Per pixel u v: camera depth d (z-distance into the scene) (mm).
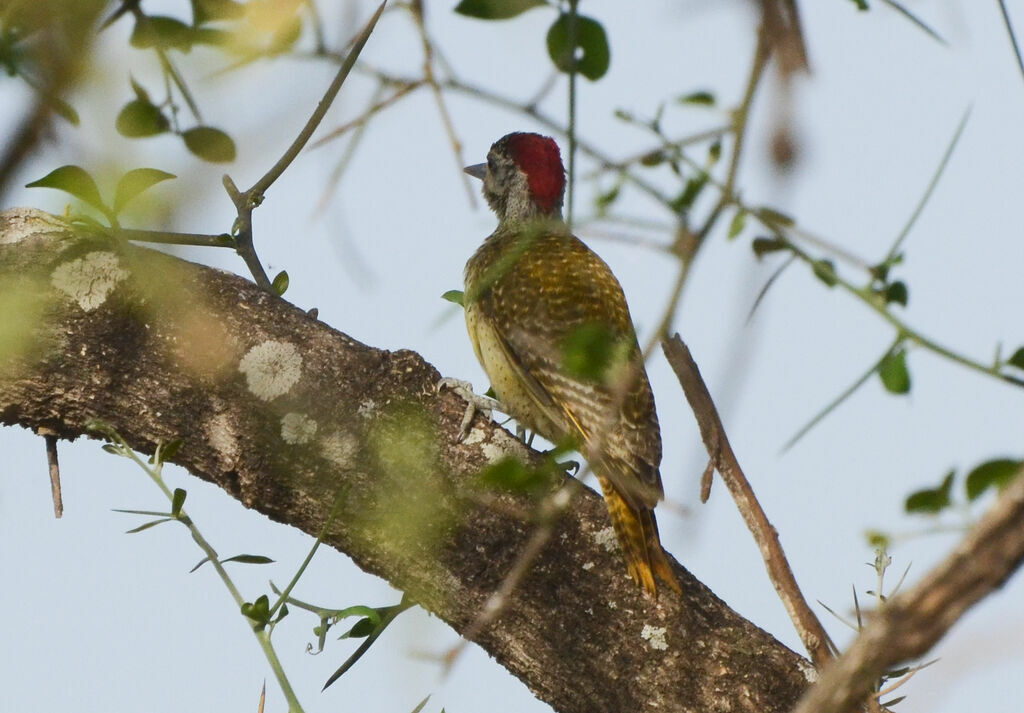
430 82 5258
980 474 5465
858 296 5344
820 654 7504
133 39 6422
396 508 8258
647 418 10836
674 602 8320
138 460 7621
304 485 8336
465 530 8328
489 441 8570
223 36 6309
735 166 4445
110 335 8273
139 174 4320
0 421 8398
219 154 6578
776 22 3645
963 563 3701
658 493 8883
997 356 5227
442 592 8305
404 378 8578
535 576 8297
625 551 8383
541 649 8258
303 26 5012
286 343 8430
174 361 8297
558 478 8633
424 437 8438
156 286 8172
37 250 8305
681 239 4512
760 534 7828
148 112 6602
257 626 7348
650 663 8203
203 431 8344
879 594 7141
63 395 8273
